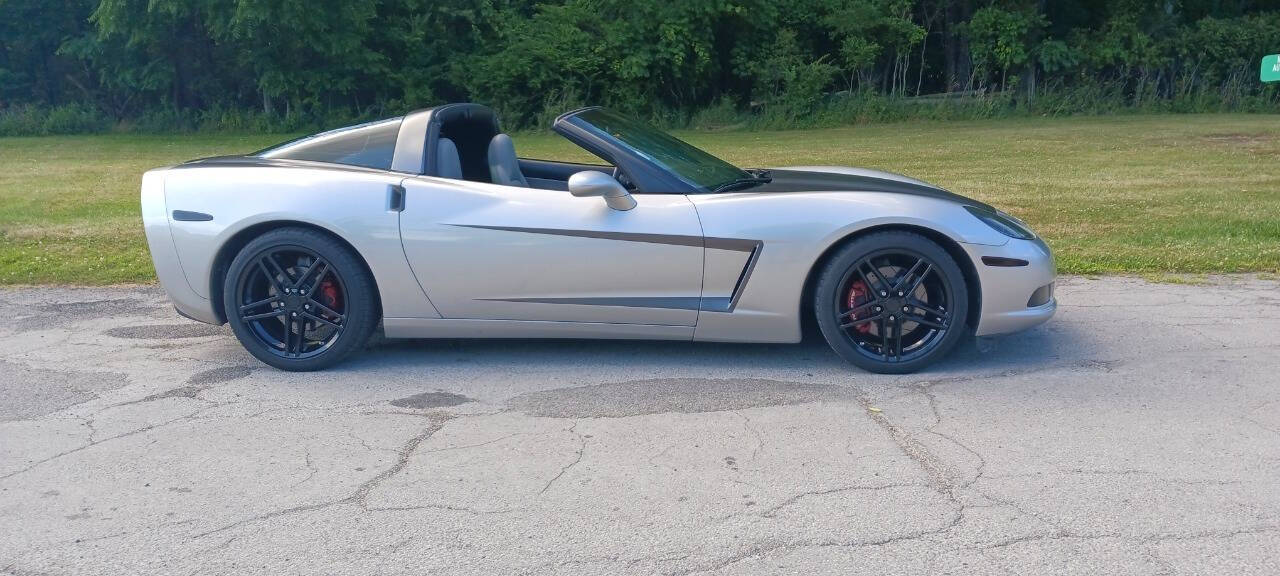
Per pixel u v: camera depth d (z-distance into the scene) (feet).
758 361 15.26
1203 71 97.40
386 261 14.61
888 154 55.98
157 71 92.07
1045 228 27.40
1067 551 9.00
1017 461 11.14
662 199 14.52
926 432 12.13
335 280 14.94
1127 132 68.23
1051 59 96.58
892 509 9.96
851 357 14.52
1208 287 20.11
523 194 14.65
